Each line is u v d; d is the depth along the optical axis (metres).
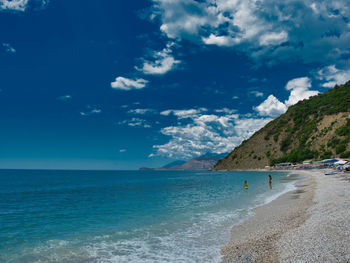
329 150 110.88
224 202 26.98
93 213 23.05
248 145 194.38
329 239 10.26
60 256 11.70
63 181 88.50
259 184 50.25
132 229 16.41
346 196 20.41
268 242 11.53
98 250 12.38
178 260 10.72
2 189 54.25
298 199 24.14
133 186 58.25
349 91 145.12
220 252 11.34
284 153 149.00
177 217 19.78
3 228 17.61
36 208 27.00
